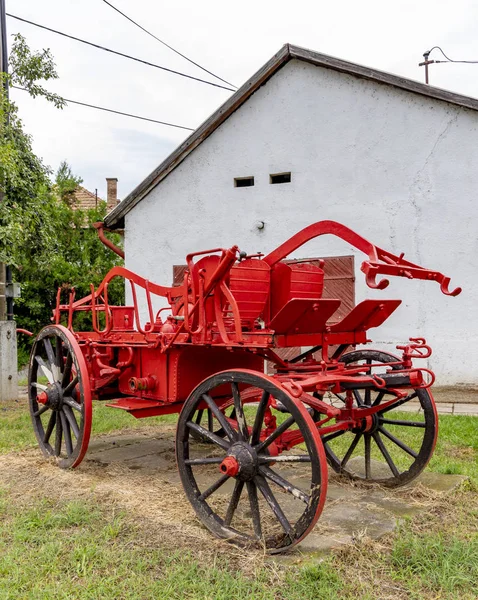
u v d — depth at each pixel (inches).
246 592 112.5
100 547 131.2
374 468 194.7
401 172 383.9
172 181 465.4
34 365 219.3
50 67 418.0
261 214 431.5
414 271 144.6
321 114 408.5
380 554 128.1
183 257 463.2
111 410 309.1
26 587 116.0
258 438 133.5
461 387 368.8
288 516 150.7
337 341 160.7
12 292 374.0
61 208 716.0
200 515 142.1
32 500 164.4
